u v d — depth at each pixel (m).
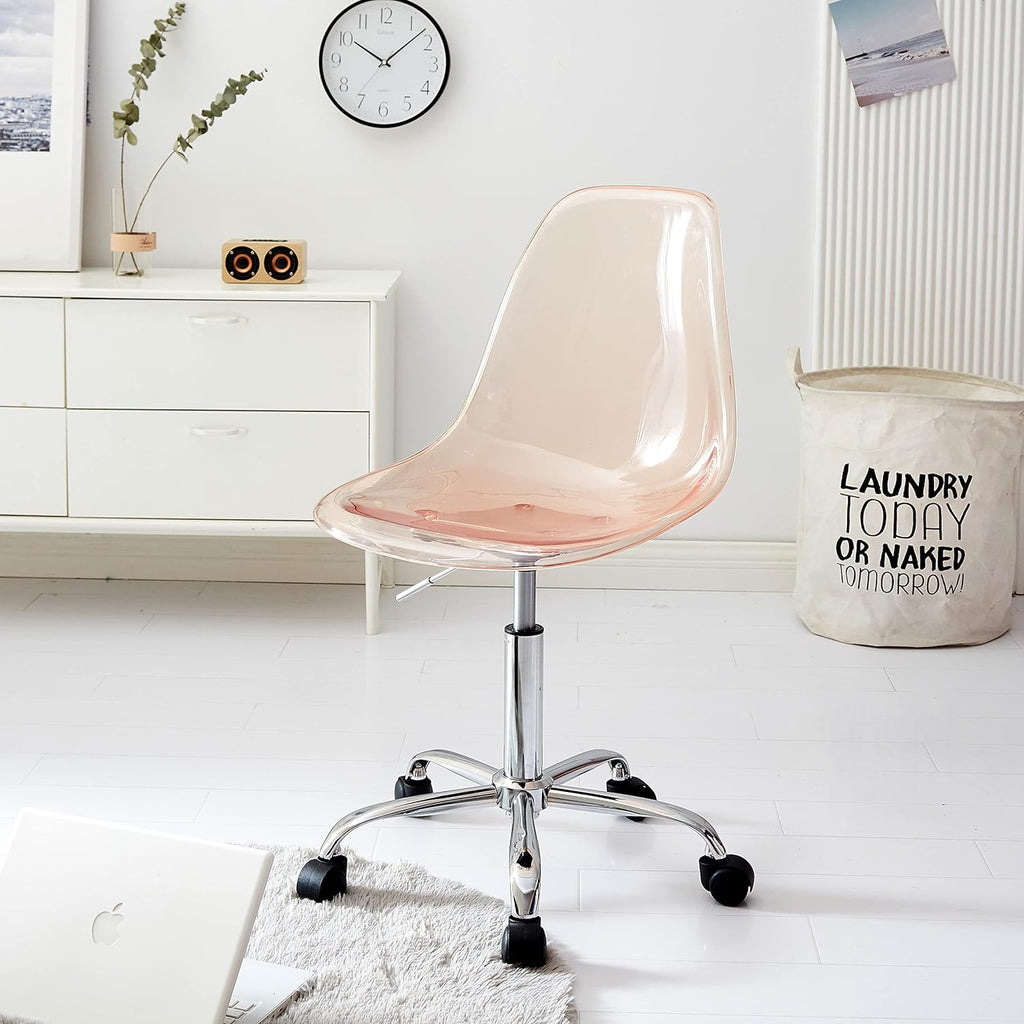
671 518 1.62
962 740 2.29
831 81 2.96
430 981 1.55
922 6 2.90
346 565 3.18
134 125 3.03
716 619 2.95
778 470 3.15
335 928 1.66
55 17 2.95
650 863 1.88
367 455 2.73
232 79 2.93
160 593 3.09
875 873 1.84
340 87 2.98
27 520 2.76
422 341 3.12
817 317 3.06
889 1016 1.52
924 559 2.70
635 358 1.94
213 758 2.19
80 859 1.44
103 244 3.08
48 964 1.40
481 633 2.84
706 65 2.98
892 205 3.00
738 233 3.05
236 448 2.73
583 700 2.46
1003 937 1.68
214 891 1.38
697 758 2.21
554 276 1.98
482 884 1.80
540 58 2.98
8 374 2.70
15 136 2.97
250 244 2.72
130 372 2.70
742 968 1.61
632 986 1.57
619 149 3.02
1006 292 3.02
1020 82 2.92
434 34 2.95
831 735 2.30
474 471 1.94
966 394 2.89
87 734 2.28
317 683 2.53
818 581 2.81
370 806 1.77
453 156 3.03
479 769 1.83
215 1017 1.33
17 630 2.82
